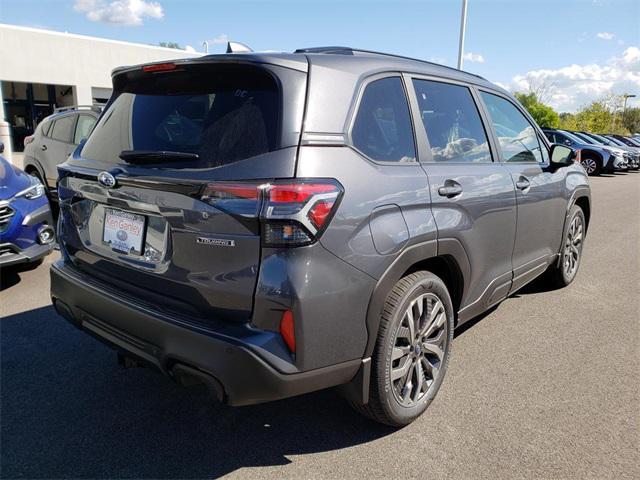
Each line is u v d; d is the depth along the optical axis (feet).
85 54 85.51
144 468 8.26
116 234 8.71
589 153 68.28
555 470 8.23
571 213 15.84
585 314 15.01
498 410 9.91
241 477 8.07
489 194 10.82
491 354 12.31
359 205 7.64
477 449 8.74
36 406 9.95
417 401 9.37
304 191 6.92
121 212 8.59
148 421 9.52
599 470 8.24
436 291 9.42
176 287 7.75
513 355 12.28
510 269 12.39
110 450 8.68
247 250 6.97
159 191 7.71
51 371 11.30
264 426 9.42
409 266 8.54
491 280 11.51
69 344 12.62
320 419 9.64
